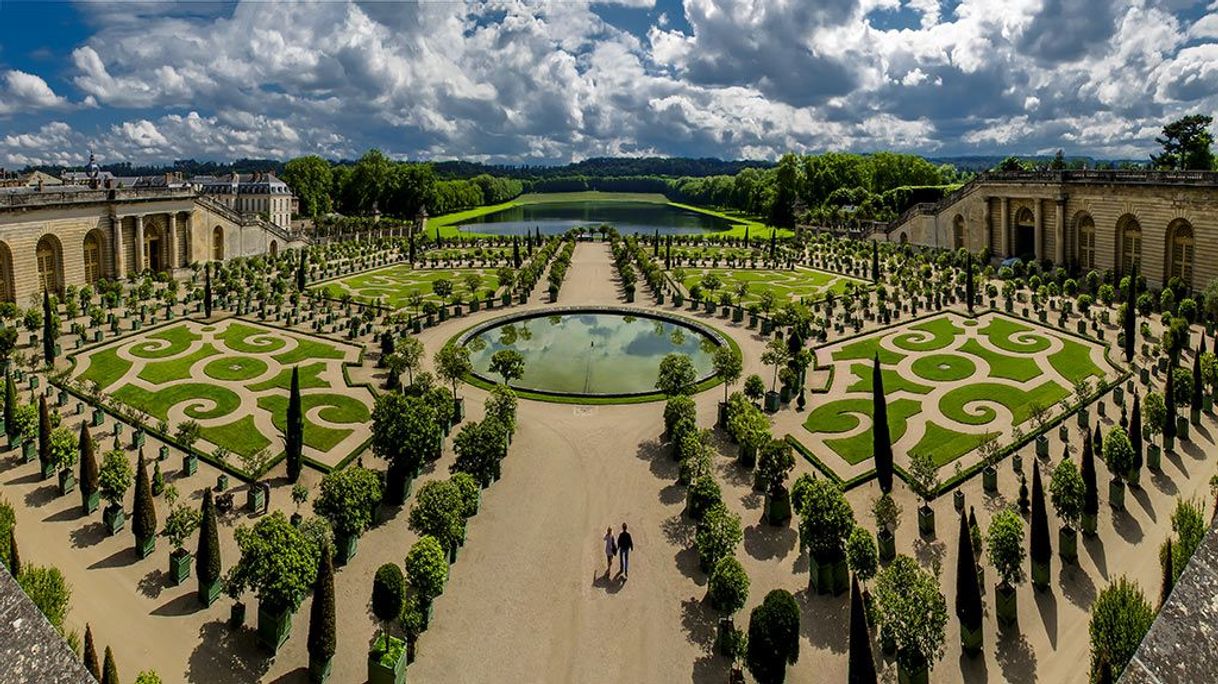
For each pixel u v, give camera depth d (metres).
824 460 60.78
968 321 101.62
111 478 47.91
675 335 104.19
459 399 69.62
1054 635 40.06
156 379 78.44
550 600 43.06
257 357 87.81
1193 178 106.38
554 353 95.12
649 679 37.12
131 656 37.81
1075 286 113.06
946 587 44.12
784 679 35.84
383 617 36.56
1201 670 10.70
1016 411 69.31
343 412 70.62
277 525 39.41
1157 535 49.16
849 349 91.12
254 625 40.62
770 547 48.69
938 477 57.00
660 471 59.31
